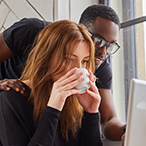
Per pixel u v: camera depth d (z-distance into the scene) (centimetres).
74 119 113
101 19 129
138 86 70
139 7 203
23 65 129
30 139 97
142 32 197
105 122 145
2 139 98
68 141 111
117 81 212
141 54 198
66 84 93
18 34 127
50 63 101
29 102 104
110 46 130
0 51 128
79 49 97
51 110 91
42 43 104
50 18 209
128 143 74
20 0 190
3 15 181
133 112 71
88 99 111
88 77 96
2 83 107
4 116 98
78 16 227
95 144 113
